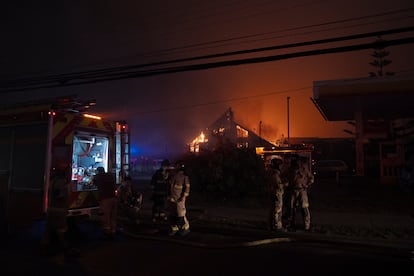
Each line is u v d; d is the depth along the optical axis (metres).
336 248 7.80
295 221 10.52
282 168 12.63
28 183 8.83
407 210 12.49
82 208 9.25
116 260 6.89
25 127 9.07
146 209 13.55
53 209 7.16
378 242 8.16
